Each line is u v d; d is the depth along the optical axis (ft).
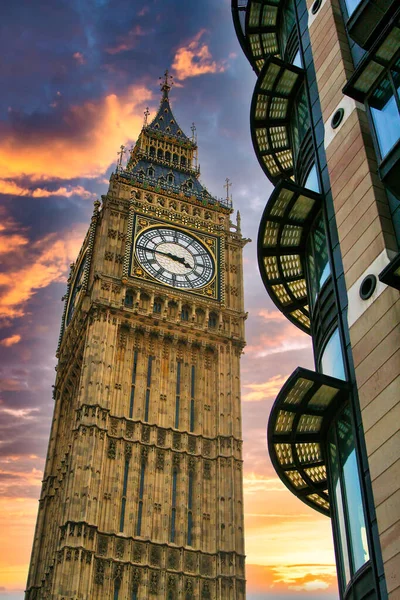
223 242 267.80
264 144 123.34
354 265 81.51
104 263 244.83
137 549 197.88
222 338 245.65
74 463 203.72
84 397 215.72
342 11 101.81
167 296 244.22
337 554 78.69
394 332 72.79
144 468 212.84
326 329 88.22
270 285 109.40
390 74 78.84
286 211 97.66
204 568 202.90
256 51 136.36
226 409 231.30
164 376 232.32
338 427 81.82
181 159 310.86
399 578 63.67
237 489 217.15
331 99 95.96
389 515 66.59
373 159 84.23
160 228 259.80
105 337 228.63
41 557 224.33
